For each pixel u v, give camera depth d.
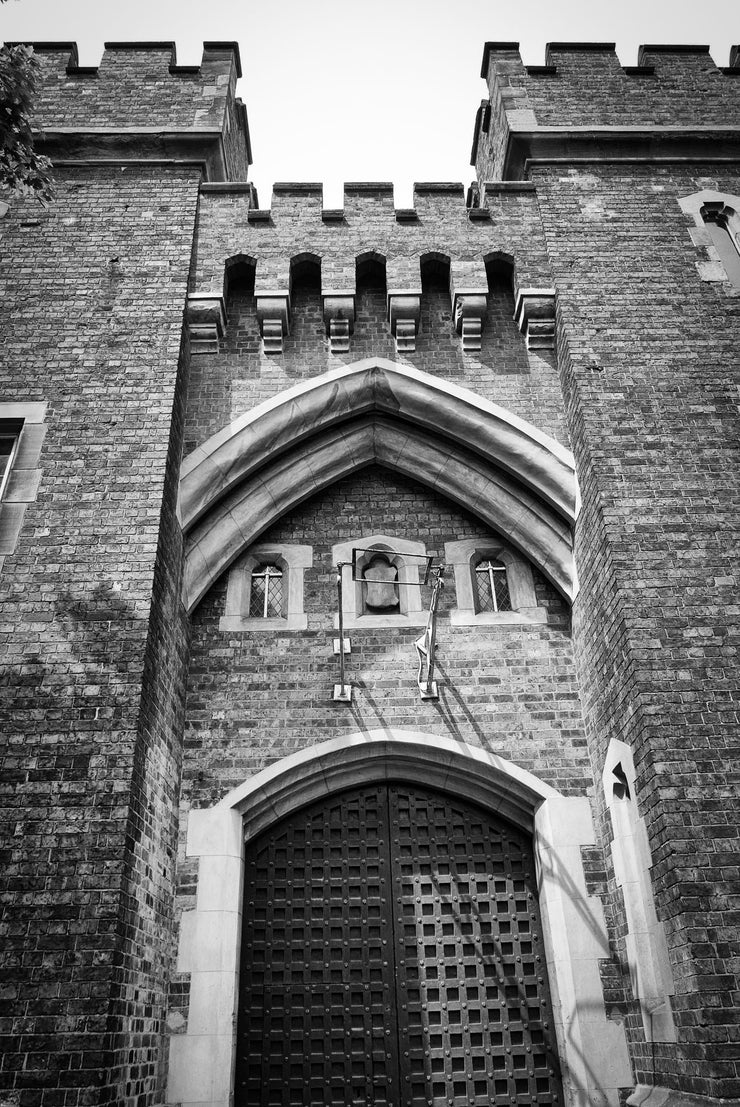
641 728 6.07
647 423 7.37
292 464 8.25
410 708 7.57
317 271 8.84
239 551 8.10
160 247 8.42
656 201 8.84
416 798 7.62
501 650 7.85
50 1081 4.77
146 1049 5.77
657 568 6.64
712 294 8.17
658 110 9.53
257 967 6.88
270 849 7.36
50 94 9.41
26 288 8.05
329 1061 6.58
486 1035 6.70
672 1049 5.55
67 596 6.43
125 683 6.05
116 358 7.67
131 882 5.62
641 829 6.17
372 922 7.08
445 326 8.66
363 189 9.20
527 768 7.32
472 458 8.27
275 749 7.37
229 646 7.82
